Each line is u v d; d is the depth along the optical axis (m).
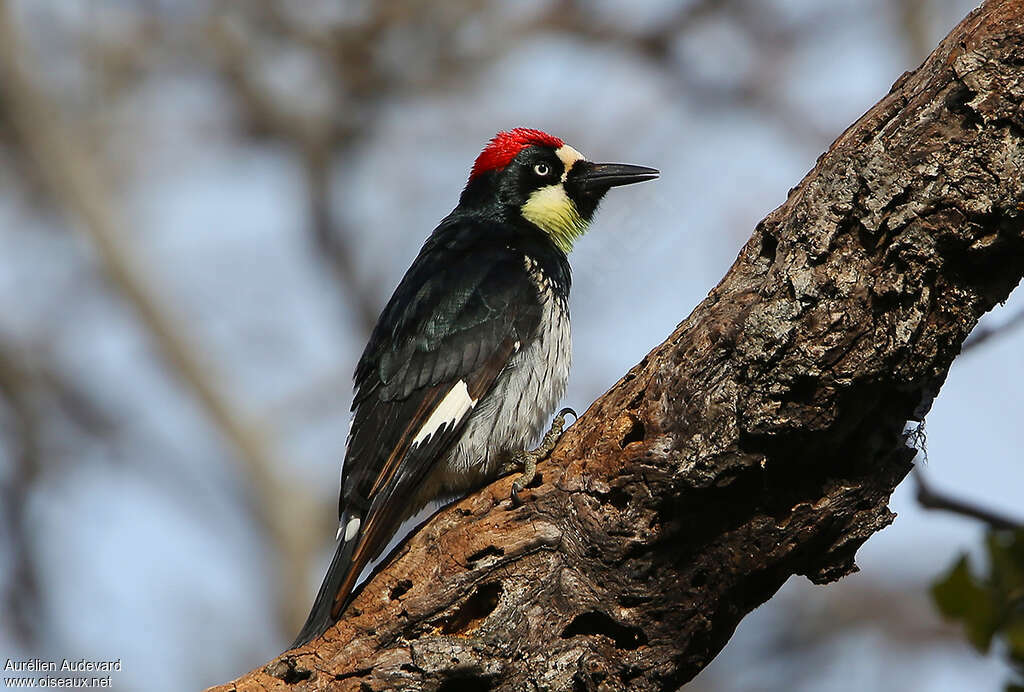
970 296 7.65
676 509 8.25
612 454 8.35
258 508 23.09
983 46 7.36
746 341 7.79
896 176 7.48
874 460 8.07
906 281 7.57
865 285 7.58
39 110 23.44
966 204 7.39
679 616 8.50
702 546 8.32
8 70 23.08
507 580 8.63
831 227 7.61
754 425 7.86
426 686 8.59
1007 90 7.30
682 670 8.77
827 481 8.11
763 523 8.20
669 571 8.38
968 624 10.09
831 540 8.30
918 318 7.61
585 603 8.52
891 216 7.50
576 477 8.47
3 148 24.70
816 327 7.64
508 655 8.53
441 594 8.72
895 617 19.52
